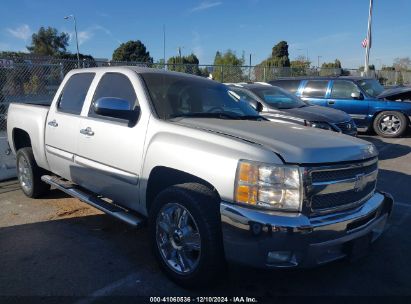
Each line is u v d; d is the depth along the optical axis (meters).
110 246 4.17
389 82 28.89
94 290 3.32
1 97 10.41
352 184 3.16
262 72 19.69
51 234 4.46
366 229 3.22
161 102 3.89
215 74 18.48
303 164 2.91
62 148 4.72
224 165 3.01
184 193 3.17
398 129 11.49
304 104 9.02
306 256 2.88
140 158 3.67
